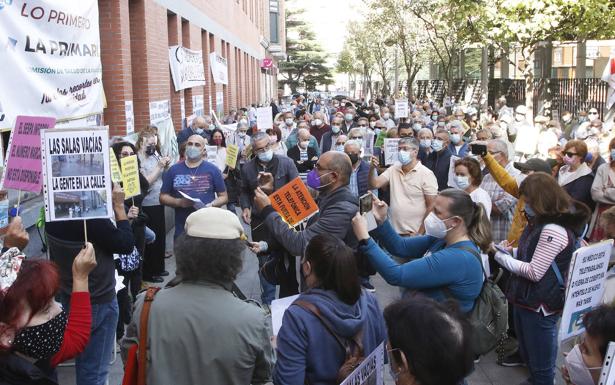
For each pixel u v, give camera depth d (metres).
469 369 2.46
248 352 3.14
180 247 3.22
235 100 31.95
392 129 11.75
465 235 4.33
